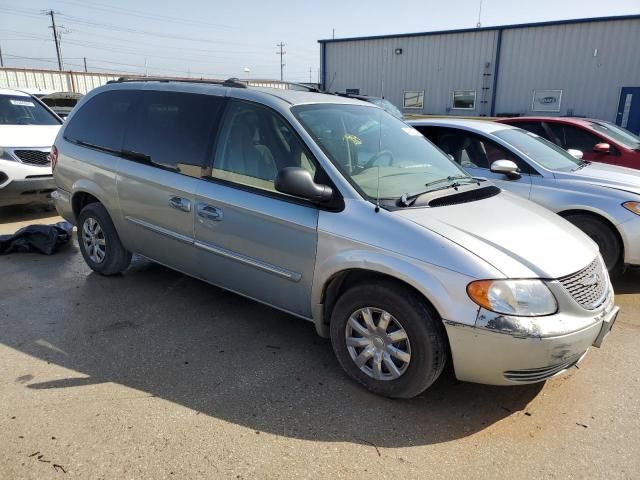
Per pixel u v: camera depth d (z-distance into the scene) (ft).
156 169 13.33
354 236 9.75
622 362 11.53
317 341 12.24
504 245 9.25
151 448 8.34
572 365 9.37
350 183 10.30
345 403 9.78
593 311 9.22
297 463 8.13
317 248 10.27
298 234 10.52
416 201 10.18
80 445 8.36
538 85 66.74
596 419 9.46
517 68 67.62
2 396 9.62
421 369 9.23
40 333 12.26
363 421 9.25
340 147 11.23
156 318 13.26
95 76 83.51
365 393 10.12
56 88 78.95
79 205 16.30
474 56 70.13
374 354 9.90
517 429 9.14
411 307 9.15
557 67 65.00
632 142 24.39
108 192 14.65
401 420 9.32
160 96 13.89
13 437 8.50
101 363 10.96
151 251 14.14
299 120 11.27
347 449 8.51
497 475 8.00
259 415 9.32
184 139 12.90
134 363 11.01
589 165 18.99
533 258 9.09
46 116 28.19
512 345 8.45
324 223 10.13
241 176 11.68
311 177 10.05
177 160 12.92
